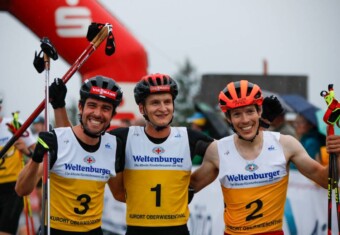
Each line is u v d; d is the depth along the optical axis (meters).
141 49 9.98
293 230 7.18
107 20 9.91
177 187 5.33
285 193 5.24
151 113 5.24
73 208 5.15
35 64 5.52
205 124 8.80
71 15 9.79
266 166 5.16
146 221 5.31
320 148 7.53
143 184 5.32
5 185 7.90
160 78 5.25
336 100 4.97
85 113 5.07
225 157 5.23
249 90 5.07
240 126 5.08
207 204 7.61
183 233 5.35
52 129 5.24
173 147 5.36
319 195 6.95
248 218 5.16
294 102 7.97
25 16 9.85
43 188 4.90
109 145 5.27
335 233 6.82
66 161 5.12
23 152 7.92
